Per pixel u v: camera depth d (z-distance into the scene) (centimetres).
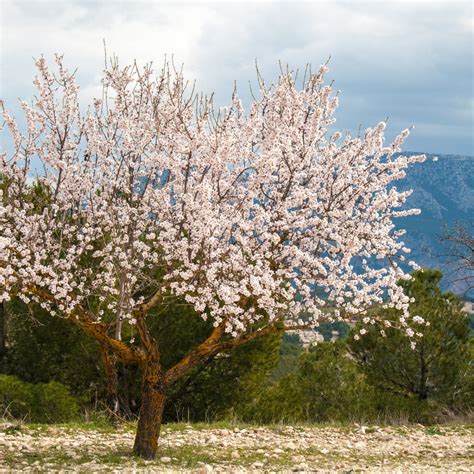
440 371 1928
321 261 1097
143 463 1067
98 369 1842
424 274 2050
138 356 1144
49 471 973
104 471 985
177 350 1823
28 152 1130
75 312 1152
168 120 1095
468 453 1298
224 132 1098
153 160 1088
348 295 1085
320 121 1191
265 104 1225
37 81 1113
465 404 1920
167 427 1508
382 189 1162
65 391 1705
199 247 1039
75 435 1342
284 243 1144
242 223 1048
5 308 2036
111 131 1130
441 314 1934
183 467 1052
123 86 1134
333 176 1167
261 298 1053
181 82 1103
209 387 1875
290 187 1146
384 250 1118
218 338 1152
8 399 1648
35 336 1875
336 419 1848
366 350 1988
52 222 1115
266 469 1055
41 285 1067
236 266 1034
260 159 1062
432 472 1022
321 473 984
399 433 1562
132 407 1869
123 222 1103
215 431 1466
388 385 2012
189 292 1144
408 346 1902
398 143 1149
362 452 1288
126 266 1071
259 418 1878
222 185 1109
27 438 1281
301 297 1100
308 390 1925
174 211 1135
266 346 1888
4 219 1097
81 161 1146
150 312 1755
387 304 1100
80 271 1222
